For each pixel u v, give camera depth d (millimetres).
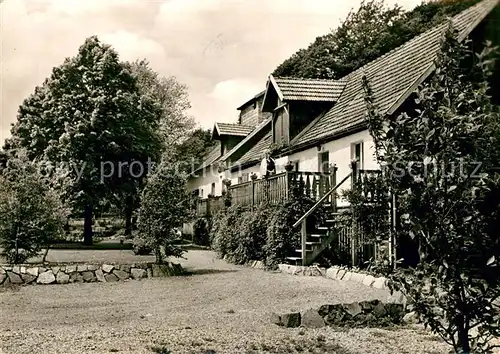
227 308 10531
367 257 14547
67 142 26969
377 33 40281
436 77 5121
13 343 7312
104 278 14820
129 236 32656
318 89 23641
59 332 8195
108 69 29266
